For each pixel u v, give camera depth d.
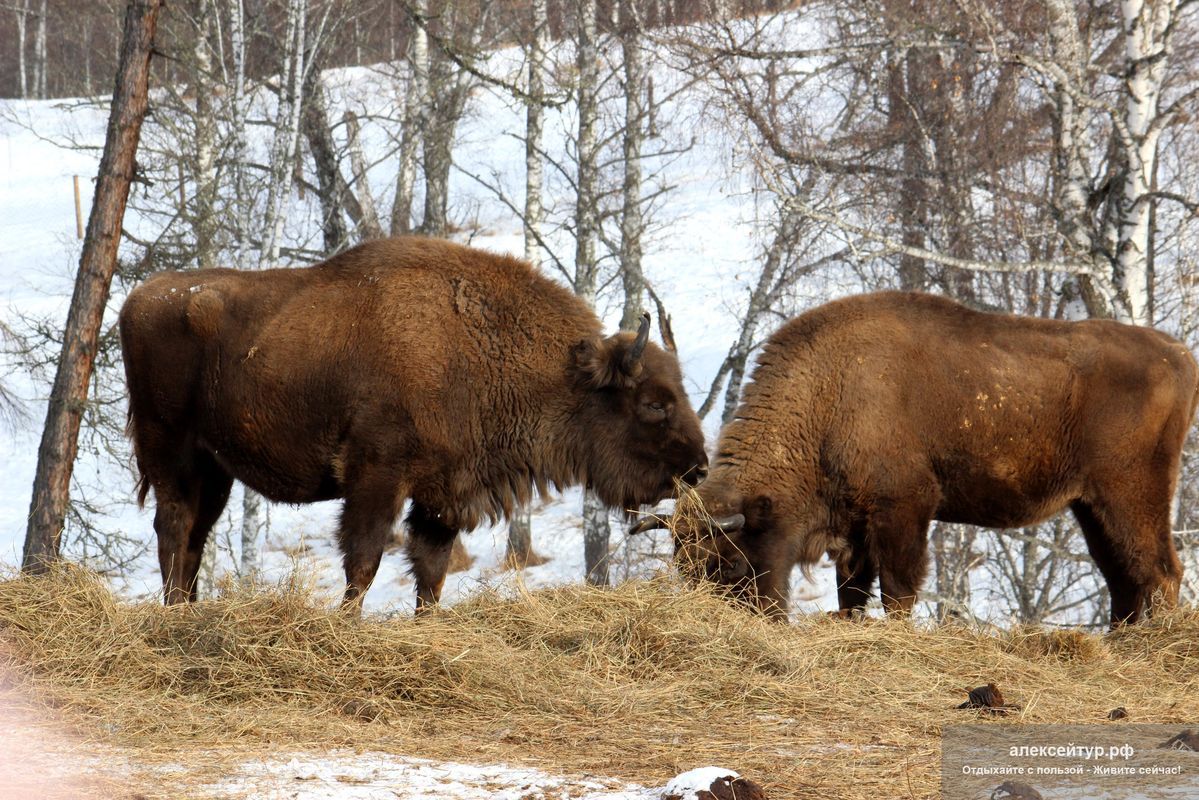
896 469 30.59
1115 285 44.56
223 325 30.03
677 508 29.23
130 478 95.94
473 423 29.53
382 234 79.31
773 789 15.96
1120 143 45.47
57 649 21.73
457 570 75.50
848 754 17.84
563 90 73.06
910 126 55.38
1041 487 31.44
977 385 30.88
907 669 23.53
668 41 56.75
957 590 55.44
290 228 100.25
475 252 30.42
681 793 14.73
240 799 15.21
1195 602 31.22
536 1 74.44
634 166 69.06
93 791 15.37
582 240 69.69
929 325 31.50
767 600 30.11
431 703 20.66
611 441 30.16
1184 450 48.03
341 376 29.03
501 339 29.70
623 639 23.28
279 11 80.56
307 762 17.20
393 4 87.12
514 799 15.40
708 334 103.75
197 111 71.38
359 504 28.66
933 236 56.06
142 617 23.12
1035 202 49.75
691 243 121.38
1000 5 51.12
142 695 20.61
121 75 43.84
